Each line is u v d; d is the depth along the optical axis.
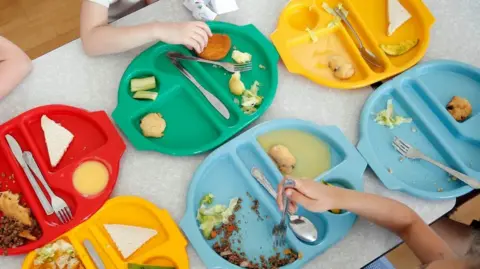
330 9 1.18
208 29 1.10
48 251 0.89
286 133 1.04
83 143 1.00
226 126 1.02
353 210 0.93
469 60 1.17
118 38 1.08
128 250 0.91
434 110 1.09
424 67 1.13
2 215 0.94
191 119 1.04
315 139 1.04
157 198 0.97
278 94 1.09
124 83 1.06
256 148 1.01
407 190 0.98
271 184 0.99
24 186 0.94
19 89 1.06
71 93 1.06
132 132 1.00
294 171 1.01
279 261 0.92
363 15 1.21
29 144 0.98
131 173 0.99
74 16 1.90
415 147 1.06
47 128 1.00
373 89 1.12
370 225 0.97
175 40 1.08
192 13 1.17
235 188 0.98
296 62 1.11
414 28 1.19
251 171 0.99
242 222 0.95
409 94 1.11
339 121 1.07
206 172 0.99
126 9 1.44
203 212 0.95
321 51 1.14
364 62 1.12
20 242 0.90
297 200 0.91
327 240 0.93
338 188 0.94
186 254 0.91
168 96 1.06
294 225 0.95
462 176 1.00
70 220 0.92
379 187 1.00
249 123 1.03
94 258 0.90
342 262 0.93
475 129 1.07
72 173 0.96
